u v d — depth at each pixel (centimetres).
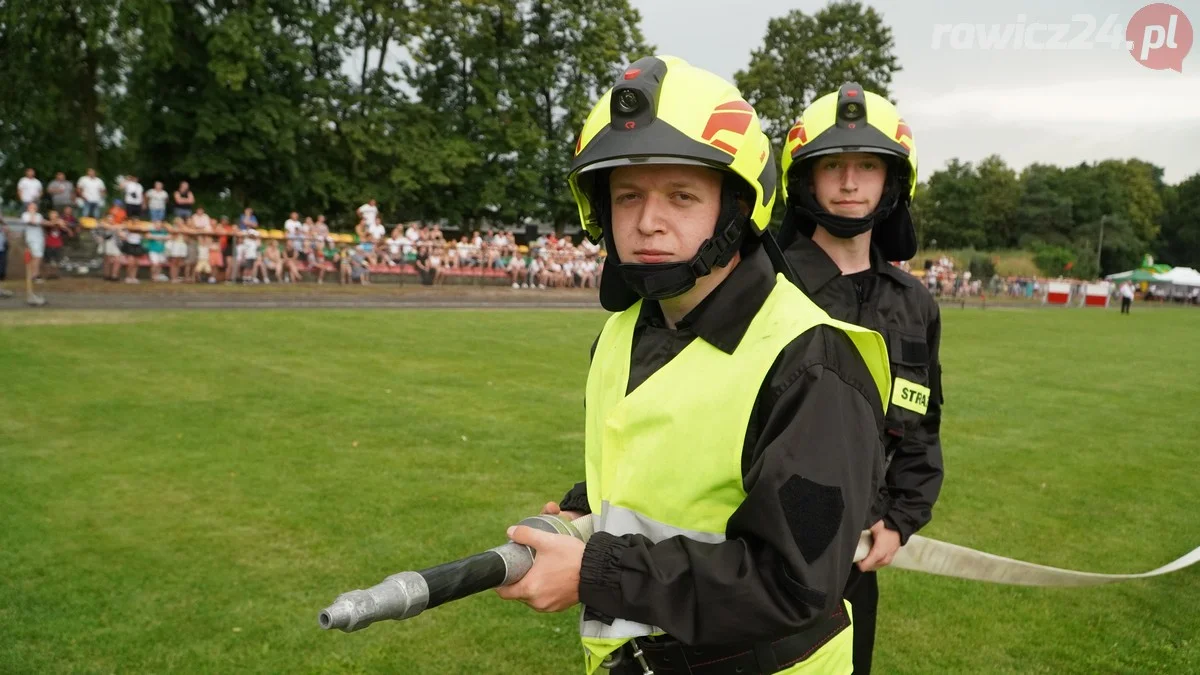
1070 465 677
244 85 2659
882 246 261
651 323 150
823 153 230
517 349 1145
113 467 534
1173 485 627
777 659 142
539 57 3303
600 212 150
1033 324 2456
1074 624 378
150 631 333
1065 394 1063
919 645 354
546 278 2533
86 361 861
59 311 1218
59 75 2581
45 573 380
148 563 395
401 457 584
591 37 3388
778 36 4759
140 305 1374
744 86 4669
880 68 4681
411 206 3172
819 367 125
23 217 1510
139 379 793
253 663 314
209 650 322
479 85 3128
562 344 1228
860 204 237
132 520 448
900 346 232
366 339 1148
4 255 1498
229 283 1816
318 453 584
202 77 2570
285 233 1981
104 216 1794
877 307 238
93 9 2345
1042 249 6962
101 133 2803
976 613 386
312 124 2734
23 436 595
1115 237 7944
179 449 578
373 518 462
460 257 2328
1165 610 397
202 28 2495
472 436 652
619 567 118
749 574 115
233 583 377
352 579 385
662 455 132
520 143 3212
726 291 135
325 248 2019
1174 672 337
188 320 1198
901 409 227
